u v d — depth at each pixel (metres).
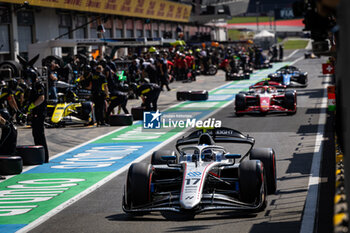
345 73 11.99
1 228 27.19
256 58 183.50
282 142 49.38
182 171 28.31
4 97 50.75
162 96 104.62
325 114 67.44
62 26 124.81
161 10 174.25
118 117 67.62
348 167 12.20
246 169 26.77
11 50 105.19
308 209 27.17
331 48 25.36
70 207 30.84
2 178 40.09
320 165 38.12
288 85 103.50
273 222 25.19
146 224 26.19
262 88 73.62
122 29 164.50
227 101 92.69
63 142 56.84
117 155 48.06
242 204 26.38
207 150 29.28
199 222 25.97
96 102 67.38
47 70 69.94
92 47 136.38
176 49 143.25
